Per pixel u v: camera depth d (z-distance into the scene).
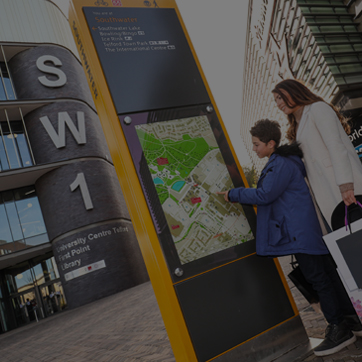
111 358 4.03
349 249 2.21
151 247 2.36
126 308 8.99
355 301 2.21
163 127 2.73
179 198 2.56
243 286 2.57
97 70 2.69
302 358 2.38
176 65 3.00
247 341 2.44
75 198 19.08
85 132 20.45
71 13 2.97
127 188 2.51
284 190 2.48
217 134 2.93
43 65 21.06
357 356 2.14
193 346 2.24
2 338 14.32
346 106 16.91
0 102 18.98
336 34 17.50
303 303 4.14
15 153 20.16
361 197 2.36
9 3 21.78
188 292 2.35
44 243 19.42
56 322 12.68
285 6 19.34
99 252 18.66
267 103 34.78
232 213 2.73
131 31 2.94
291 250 2.38
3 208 19.67
